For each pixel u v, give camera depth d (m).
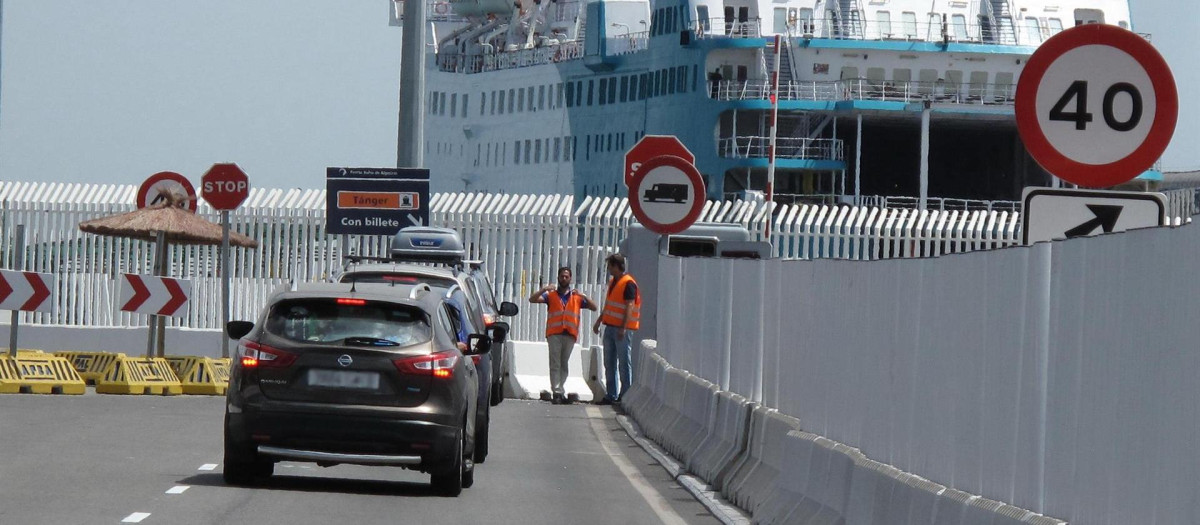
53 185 113.44
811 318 39.16
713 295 55.25
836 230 118.94
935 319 29.05
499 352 84.81
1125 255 20.67
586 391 91.31
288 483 45.56
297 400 42.84
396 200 85.31
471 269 86.56
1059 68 25.94
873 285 33.41
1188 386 18.70
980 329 26.59
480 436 53.34
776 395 43.31
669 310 68.62
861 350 34.22
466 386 44.75
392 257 86.25
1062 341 22.89
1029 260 24.44
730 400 48.44
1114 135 25.88
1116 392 20.86
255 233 112.44
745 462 44.69
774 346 43.75
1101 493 21.30
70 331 106.94
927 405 29.41
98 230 89.19
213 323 111.94
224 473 44.00
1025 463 24.34
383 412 42.81
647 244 86.00
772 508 39.44
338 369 42.94
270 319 43.88
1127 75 25.81
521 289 114.88
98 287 112.38
